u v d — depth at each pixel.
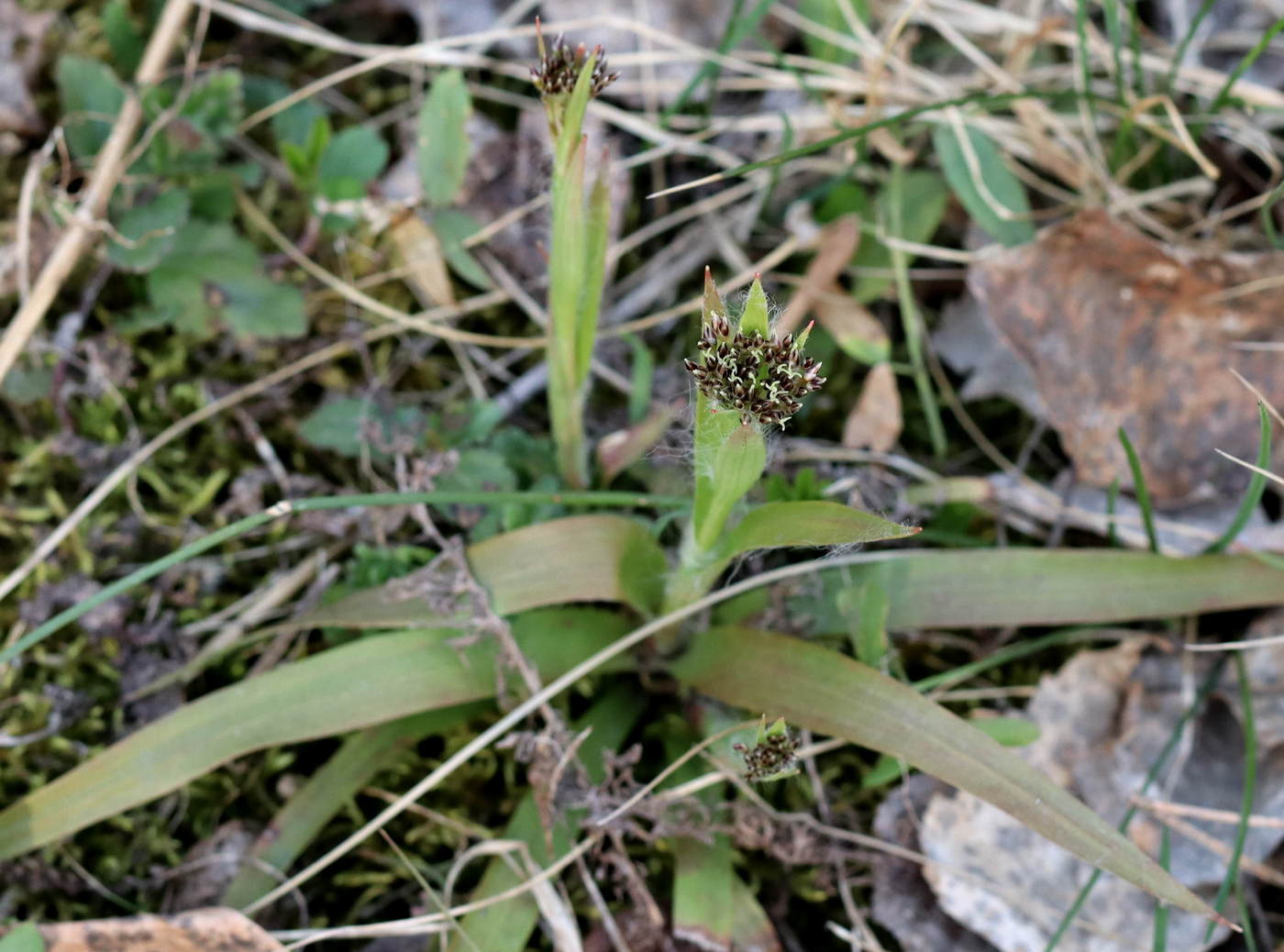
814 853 0.15
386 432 0.16
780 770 0.12
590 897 0.15
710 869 0.14
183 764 0.13
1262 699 0.15
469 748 0.14
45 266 0.17
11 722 0.15
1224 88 0.17
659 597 0.14
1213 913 0.12
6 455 0.17
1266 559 0.15
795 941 0.15
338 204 0.17
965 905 0.15
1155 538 0.15
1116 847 0.12
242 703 0.13
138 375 0.17
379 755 0.15
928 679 0.15
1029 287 0.17
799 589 0.15
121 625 0.15
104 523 0.16
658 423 0.16
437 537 0.14
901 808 0.15
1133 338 0.17
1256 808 0.15
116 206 0.17
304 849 0.15
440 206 0.17
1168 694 0.16
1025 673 0.16
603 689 0.16
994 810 0.15
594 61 0.12
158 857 0.15
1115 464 0.16
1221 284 0.17
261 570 0.16
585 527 0.14
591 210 0.13
